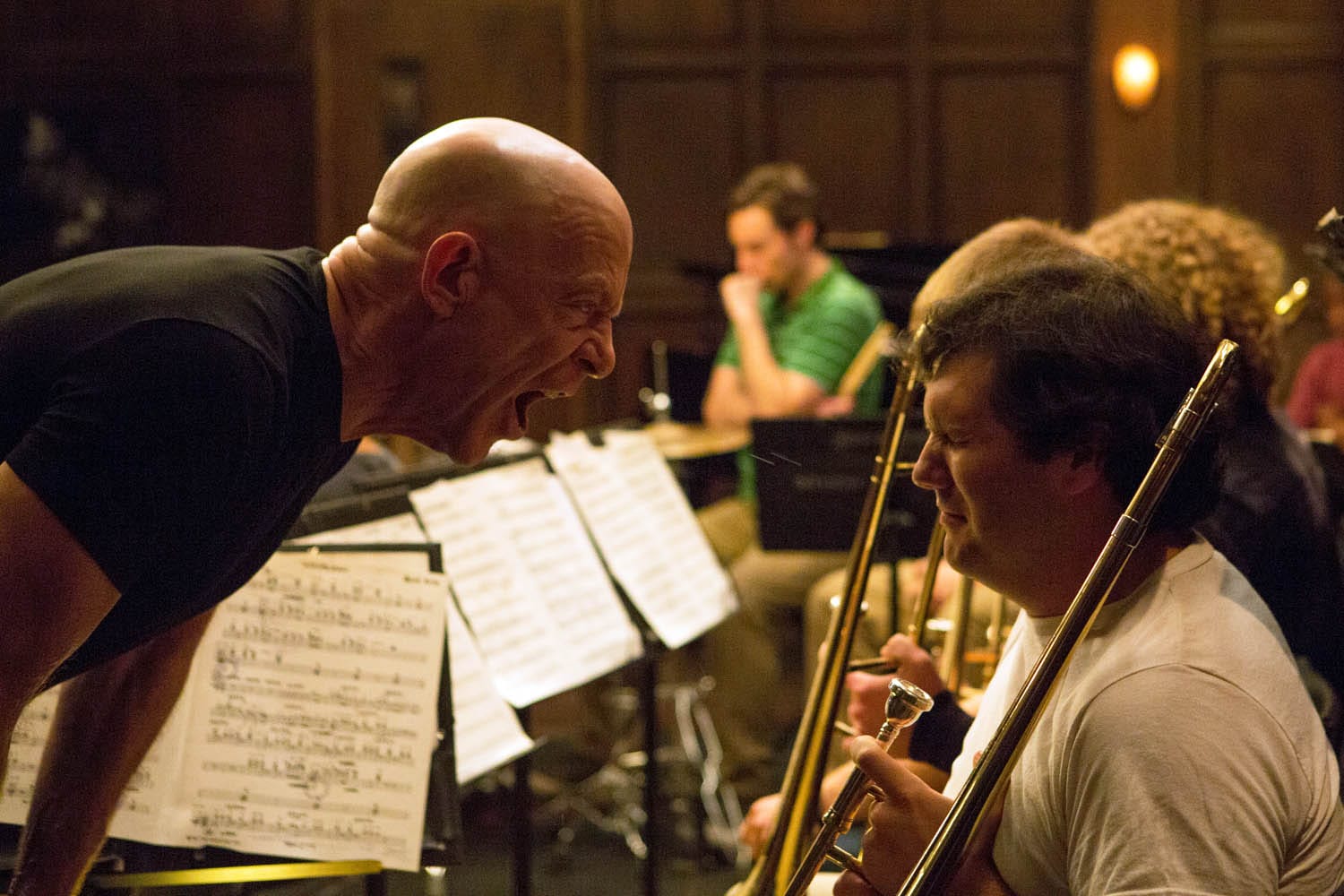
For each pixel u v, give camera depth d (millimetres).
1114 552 1339
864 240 5742
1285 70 6875
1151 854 1270
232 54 7066
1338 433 5953
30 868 1941
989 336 1451
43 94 7117
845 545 3867
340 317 1684
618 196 1734
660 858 4473
